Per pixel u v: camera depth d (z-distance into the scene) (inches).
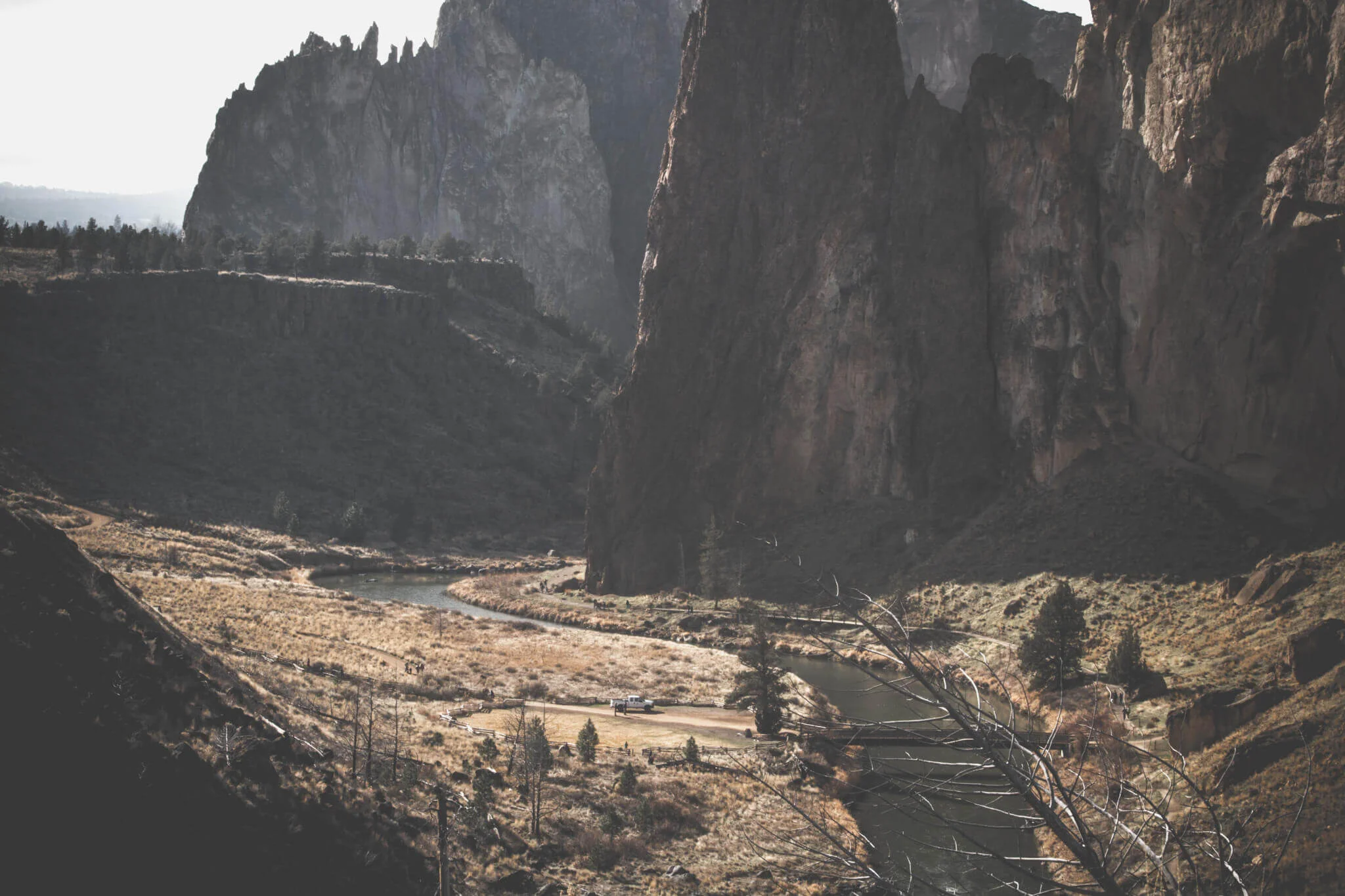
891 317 6299.2
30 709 1758.1
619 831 2363.4
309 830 1854.1
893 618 371.6
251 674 3078.2
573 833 2313.0
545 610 6072.8
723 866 2198.6
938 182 6353.3
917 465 5984.3
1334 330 4431.6
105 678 2038.6
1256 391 4648.1
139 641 2327.8
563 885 2030.0
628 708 3732.8
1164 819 353.4
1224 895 334.6
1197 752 2379.4
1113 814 346.0
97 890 1445.6
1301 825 1689.2
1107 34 5733.3
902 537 5684.1
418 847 2003.0
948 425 5959.6
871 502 6092.5
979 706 346.6
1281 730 2114.9
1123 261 5364.2
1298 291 4574.3
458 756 2758.4
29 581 2255.2
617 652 4825.3
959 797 349.7
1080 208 5634.8
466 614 5861.2
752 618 4891.7
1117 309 5388.8
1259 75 4734.3
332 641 4434.1
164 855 1578.5
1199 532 4507.9
